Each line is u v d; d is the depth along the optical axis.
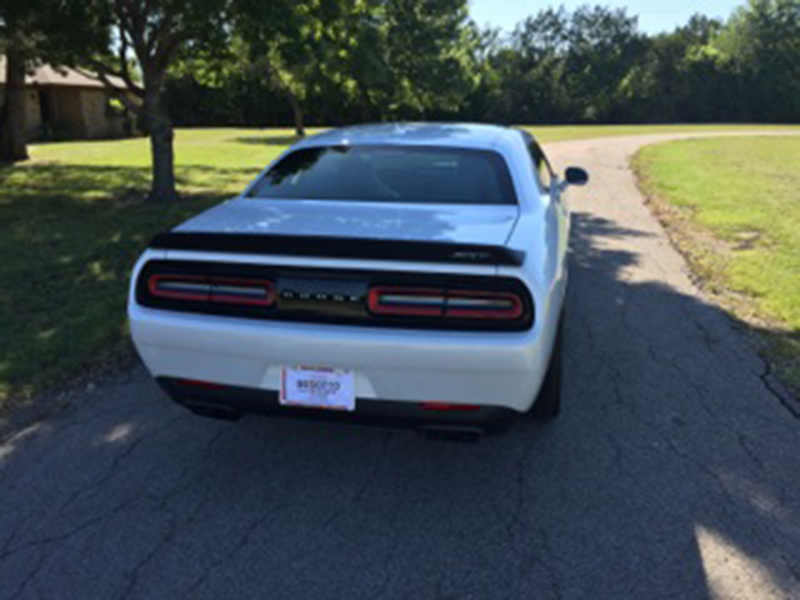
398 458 3.21
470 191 3.34
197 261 2.64
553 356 3.26
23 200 11.39
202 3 9.55
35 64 11.98
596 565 2.45
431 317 2.44
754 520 2.70
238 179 15.40
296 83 32.91
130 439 3.38
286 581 2.37
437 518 2.73
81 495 2.88
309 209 3.18
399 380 2.49
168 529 2.66
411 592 2.32
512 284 2.39
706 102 72.25
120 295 5.73
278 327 2.53
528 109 73.31
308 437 3.41
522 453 3.23
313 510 2.79
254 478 3.03
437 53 35.78
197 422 3.57
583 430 3.45
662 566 2.44
